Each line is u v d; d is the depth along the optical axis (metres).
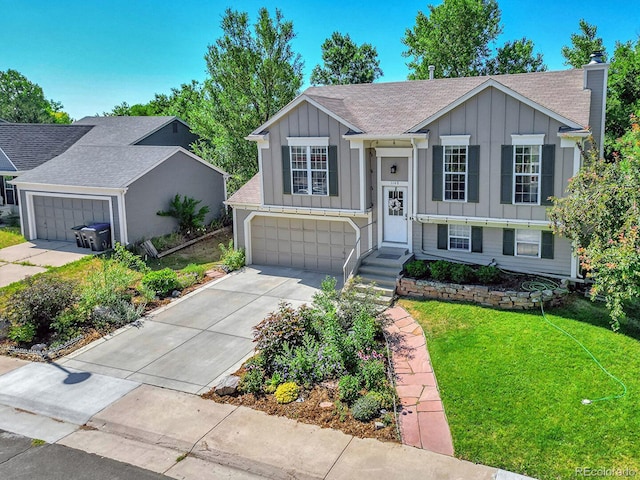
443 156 16.69
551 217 14.08
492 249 16.83
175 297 18.06
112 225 23.20
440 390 11.16
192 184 26.86
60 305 15.17
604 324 13.42
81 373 12.87
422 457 9.15
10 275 20.36
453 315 14.77
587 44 34.09
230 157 29.11
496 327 13.74
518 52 39.81
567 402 10.33
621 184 12.71
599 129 16.67
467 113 16.11
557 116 14.78
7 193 29.95
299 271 20.58
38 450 9.93
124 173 23.88
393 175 18.45
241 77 27.45
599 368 11.41
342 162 18.41
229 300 17.58
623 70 26.47
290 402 11.07
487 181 16.20
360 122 18.69
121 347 14.28
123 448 9.92
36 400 11.71
